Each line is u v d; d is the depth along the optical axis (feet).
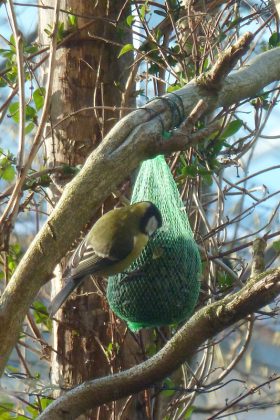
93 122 36.52
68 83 36.83
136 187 35.22
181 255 32.76
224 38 37.47
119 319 34.91
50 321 37.09
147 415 33.94
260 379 56.85
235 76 29.50
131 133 24.97
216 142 34.19
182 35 37.50
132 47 35.29
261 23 38.88
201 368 37.37
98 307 35.35
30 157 24.99
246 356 54.03
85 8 37.09
